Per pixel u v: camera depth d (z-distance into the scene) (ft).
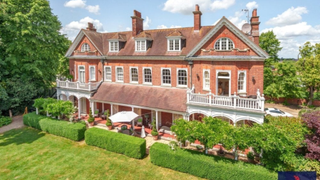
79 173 45.47
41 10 87.04
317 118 42.39
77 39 89.25
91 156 53.11
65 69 133.80
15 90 85.87
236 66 57.16
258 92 51.96
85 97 85.81
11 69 90.07
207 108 56.65
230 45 58.90
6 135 68.08
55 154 54.29
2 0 79.92
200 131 41.75
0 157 52.80
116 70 82.33
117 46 81.46
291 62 125.08
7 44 85.76
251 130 40.22
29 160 51.29
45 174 45.14
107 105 85.46
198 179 42.96
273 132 38.81
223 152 51.52
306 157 42.32
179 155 45.11
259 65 55.67
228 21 56.44
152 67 73.51
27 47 85.97
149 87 74.43
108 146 55.88
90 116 76.13
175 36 67.10
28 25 82.43
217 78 60.34
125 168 47.29
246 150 52.49
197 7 70.03
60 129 65.82
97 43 86.53
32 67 87.15
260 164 45.03
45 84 103.50
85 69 88.94
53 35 95.81
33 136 67.00
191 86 66.18
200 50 63.00
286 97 120.67
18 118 87.92
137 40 76.23
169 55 68.54
